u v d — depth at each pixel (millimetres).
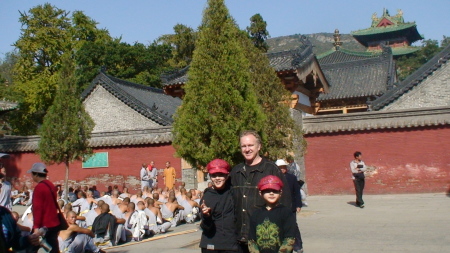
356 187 18359
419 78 25375
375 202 19812
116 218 12688
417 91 25562
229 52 10781
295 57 22047
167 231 14938
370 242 11148
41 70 49781
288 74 21703
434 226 13133
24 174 28547
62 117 20188
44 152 20125
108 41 53344
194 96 10711
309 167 23750
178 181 25391
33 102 47031
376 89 41906
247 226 6117
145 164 25250
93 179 26953
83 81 46125
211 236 6324
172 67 51094
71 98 20422
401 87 25703
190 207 16828
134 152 26375
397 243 10891
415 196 21109
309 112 27094
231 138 10445
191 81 10812
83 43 51156
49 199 7852
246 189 6203
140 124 29188
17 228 6156
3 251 5742
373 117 22750
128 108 29688
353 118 23062
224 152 10555
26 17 49594
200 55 10828
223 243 6246
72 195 20234
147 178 24375
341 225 14031
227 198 6352
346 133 23281
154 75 48625
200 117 10562
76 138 20141
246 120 10672
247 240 6055
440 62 25031
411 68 73750
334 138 23469
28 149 28359
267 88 14383
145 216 13727
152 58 49625
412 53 71375
